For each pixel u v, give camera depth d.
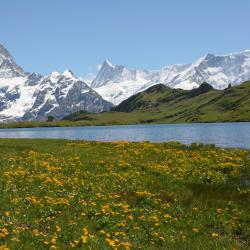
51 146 52.28
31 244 13.37
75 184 24.45
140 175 28.88
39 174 27.69
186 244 14.80
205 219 18.55
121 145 51.03
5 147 50.66
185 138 118.12
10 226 15.20
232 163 34.12
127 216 17.56
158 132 187.00
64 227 15.63
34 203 18.95
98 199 20.75
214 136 123.88
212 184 27.42
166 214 18.34
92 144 54.88
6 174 26.27
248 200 23.20
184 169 31.86
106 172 30.06
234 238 16.33
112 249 13.45
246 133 137.62
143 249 13.75
